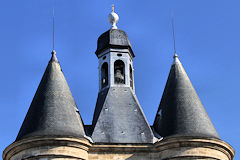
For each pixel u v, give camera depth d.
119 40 42.41
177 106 37.66
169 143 35.28
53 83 38.06
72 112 37.03
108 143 35.97
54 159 34.22
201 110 37.69
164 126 37.31
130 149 35.97
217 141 35.50
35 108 36.81
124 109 39.06
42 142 34.44
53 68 39.12
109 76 41.34
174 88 38.97
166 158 35.28
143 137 36.91
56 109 36.44
